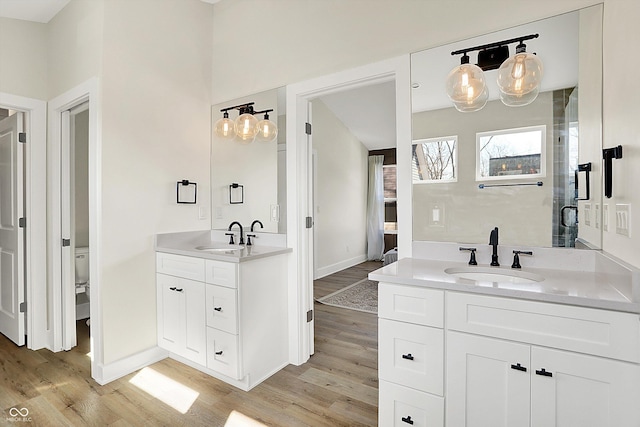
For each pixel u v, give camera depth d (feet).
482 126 6.18
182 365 8.37
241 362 7.16
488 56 6.04
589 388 3.92
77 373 7.98
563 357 4.03
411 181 6.84
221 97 9.75
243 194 9.26
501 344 4.38
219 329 7.38
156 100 8.64
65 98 8.67
